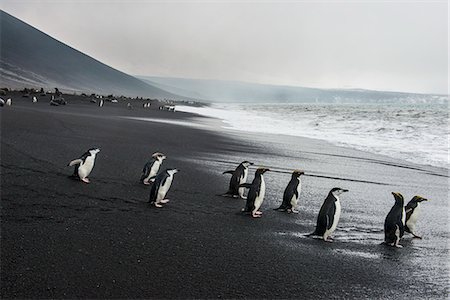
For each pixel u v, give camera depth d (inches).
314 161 694.5
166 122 1279.5
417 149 919.0
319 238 298.7
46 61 6914.4
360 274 238.8
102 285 191.5
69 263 210.2
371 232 329.1
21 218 268.1
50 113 1044.5
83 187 361.1
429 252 291.6
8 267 198.2
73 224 268.4
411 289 223.9
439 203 454.6
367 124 1574.8
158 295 188.5
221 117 2079.2
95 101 2274.9
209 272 219.9
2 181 345.7
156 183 337.7
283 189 456.8
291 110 3329.2
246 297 196.9
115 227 273.0
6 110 978.7
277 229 311.7
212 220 316.8
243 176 392.5
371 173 617.6
